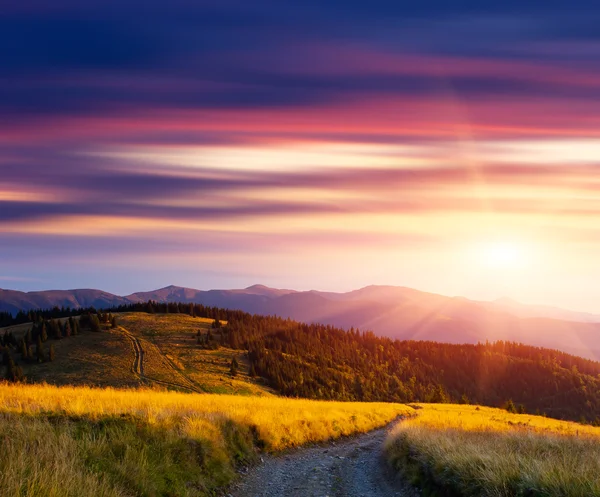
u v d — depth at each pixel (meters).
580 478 9.35
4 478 7.90
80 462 9.89
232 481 13.70
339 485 15.16
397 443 18.72
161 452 12.29
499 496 9.70
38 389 24.27
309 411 29.36
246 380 125.62
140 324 166.00
